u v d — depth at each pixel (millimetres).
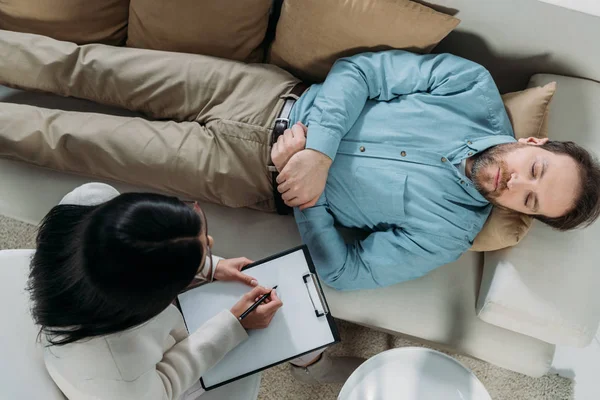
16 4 1285
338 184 1172
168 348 879
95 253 596
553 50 1170
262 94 1216
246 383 981
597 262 1079
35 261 662
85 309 622
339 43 1199
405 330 1217
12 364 762
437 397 1051
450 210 1134
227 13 1229
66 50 1239
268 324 979
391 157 1144
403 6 1104
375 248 1160
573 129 1154
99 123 1188
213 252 1240
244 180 1199
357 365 1401
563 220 1073
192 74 1233
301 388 1436
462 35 1227
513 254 1110
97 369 712
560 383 1423
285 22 1214
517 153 1051
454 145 1124
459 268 1218
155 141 1181
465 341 1184
